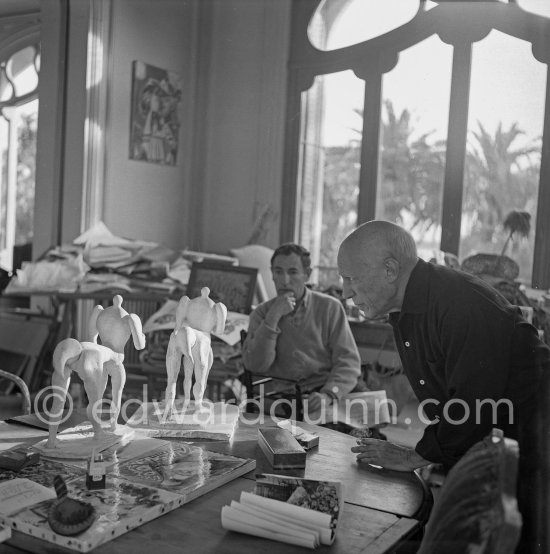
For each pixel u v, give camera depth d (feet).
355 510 5.36
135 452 6.21
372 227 6.72
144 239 20.15
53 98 18.67
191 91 20.93
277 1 19.63
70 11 18.38
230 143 20.79
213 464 5.99
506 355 6.20
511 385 6.34
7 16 19.30
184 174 21.08
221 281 14.57
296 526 4.71
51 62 18.60
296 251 10.61
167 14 20.03
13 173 19.63
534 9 15.10
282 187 19.89
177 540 4.66
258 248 18.60
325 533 4.69
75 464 5.89
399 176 17.65
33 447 6.14
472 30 15.85
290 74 19.63
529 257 14.94
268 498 4.96
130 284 15.71
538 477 6.33
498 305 6.39
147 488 5.35
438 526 4.36
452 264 15.96
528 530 6.30
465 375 6.15
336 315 10.73
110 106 18.89
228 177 20.92
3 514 4.81
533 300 13.96
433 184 17.04
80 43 18.30
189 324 7.28
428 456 6.28
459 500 4.31
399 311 6.90
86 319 17.31
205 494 5.47
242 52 20.42
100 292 15.47
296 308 10.74
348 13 18.52
